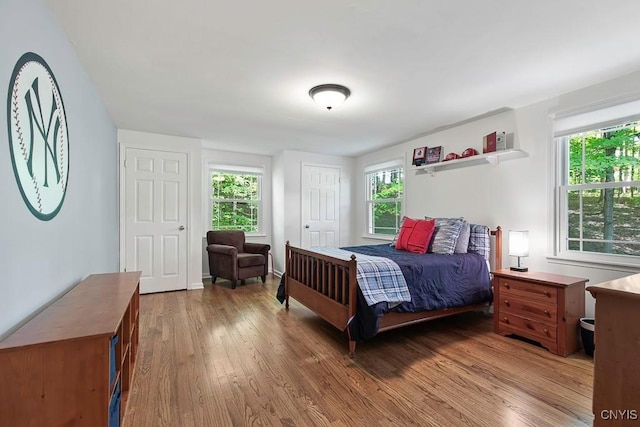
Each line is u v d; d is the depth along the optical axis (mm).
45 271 1521
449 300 2754
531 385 1929
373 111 3244
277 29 1809
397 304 2451
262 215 5656
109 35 1858
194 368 2145
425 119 3504
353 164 5789
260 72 2355
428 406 1723
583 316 2473
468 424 1571
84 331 1151
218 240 4992
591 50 2041
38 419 1068
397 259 2799
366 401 1771
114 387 1392
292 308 3555
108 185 3297
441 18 1703
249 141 4613
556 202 2857
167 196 4254
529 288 2545
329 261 2709
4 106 1155
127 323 1760
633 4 1583
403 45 1979
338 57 2133
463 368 2152
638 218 2438
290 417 1629
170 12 1649
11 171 1202
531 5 1594
